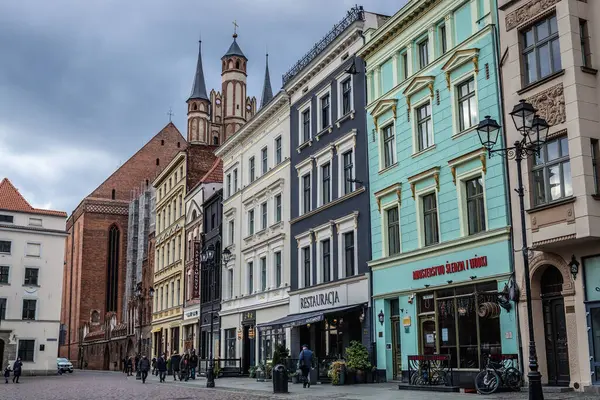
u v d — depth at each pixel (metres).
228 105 115.19
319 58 37.56
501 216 23.72
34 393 32.41
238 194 49.84
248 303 46.19
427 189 28.05
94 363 100.94
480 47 25.47
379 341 30.53
